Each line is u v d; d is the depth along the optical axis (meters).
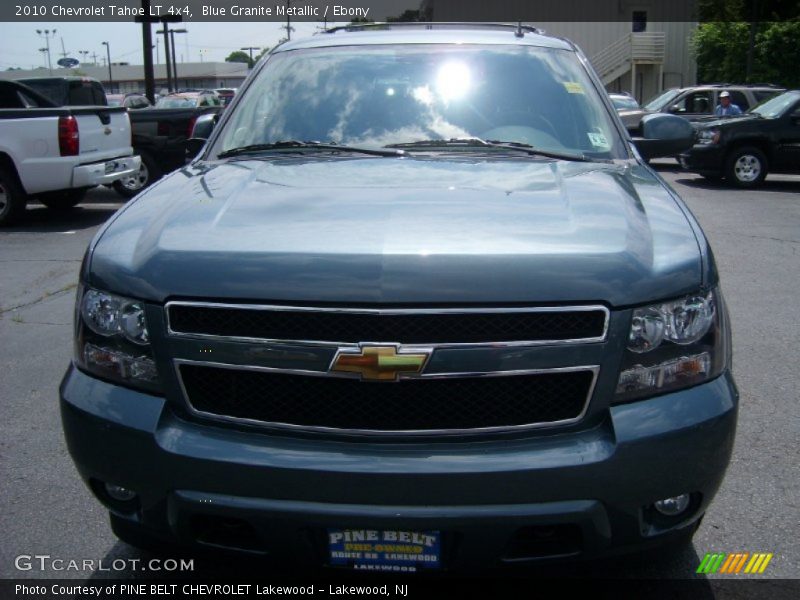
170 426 2.51
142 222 2.90
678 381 2.51
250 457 2.41
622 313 2.43
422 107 3.88
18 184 11.01
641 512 2.46
